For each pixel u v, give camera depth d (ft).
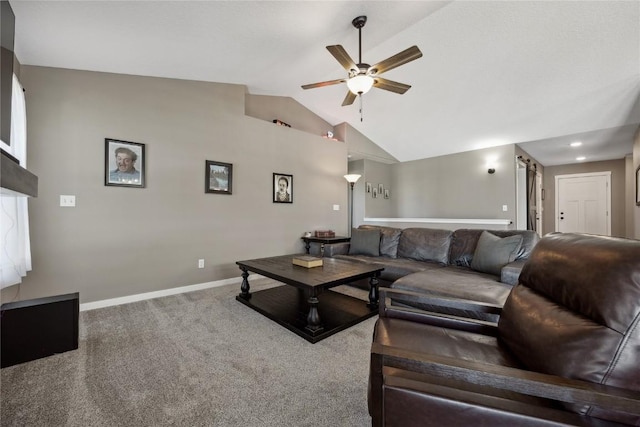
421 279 7.78
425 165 20.59
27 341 5.89
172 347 6.53
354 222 21.68
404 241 11.85
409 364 2.86
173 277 10.76
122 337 7.04
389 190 22.97
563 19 8.56
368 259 11.51
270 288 11.03
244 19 6.86
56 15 5.92
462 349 3.95
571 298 3.22
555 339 3.02
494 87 12.19
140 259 10.05
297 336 7.11
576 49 9.48
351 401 4.71
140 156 10.03
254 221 13.21
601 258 3.04
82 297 8.97
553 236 4.33
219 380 5.28
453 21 9.18
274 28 7.47
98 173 9.24
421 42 10.17
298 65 10.25
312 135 15.87
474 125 15.33
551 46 9.59
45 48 7.38
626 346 2.50
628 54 9.23
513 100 12.73
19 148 7.29
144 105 10.16
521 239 8.40
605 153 18.30
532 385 2.48
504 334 4.17
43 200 8.35
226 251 12.23
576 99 11.81
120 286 9.64
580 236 3.78
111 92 9.52
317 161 16.11
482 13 8.78
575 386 2.42
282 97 15.39
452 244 10.62
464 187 18.44
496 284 7.23
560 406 2.68
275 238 14.03
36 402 4.65
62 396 4.81
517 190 17.34
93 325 7.77
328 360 5.98
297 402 4.68
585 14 8.27
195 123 11.36
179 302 9.74
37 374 5.44
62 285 8.66
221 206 12.10
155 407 4.56
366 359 6.03
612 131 13.94
